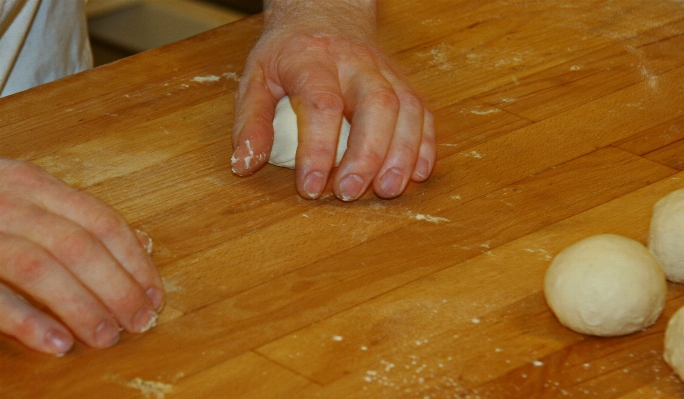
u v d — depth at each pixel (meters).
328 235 0.91
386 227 0.91
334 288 0.87
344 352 0.83
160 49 1.11
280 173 0.96
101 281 0.83
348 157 0.92
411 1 1.18
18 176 0.85
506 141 0.99
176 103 1.04
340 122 0.93
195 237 0.91
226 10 1.45
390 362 0.82
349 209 0.93
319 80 0.94
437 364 0.82
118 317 0.83
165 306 0.86
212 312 0.85
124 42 1.53
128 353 0.83
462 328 0.84
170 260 0.89
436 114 1.02
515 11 1.16
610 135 0.99
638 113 1.01
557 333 0.83
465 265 0.88
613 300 0.82
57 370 0.82
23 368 0.82
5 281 0.83
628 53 1.09
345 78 0.96
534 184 0.94
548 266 0.88
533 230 0.90
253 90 0.97
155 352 0.83
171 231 0.91
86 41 1.19
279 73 0.97
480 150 0.98
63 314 0.82
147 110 1.03
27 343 0.82
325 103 0.93
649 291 0.83
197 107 1.03
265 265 0.88
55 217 0.83
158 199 0.94
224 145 0.99
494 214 0.92
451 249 0.89
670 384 0.80
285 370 0.82
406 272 0.88
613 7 1.16
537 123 1.00
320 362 0.82
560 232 0.90
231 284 0.87
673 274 0.87
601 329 0.83
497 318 0.84
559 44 1.10
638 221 0.91
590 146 0.98
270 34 1.00
